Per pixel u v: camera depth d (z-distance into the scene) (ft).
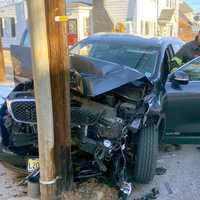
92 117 12.55
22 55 13.64
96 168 13.23
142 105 13.48
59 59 11.33
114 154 13.00
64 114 11.82
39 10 10.65
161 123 15.74
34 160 12.83
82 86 12.35
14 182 14.26
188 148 18.76
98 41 19.98
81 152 13.37
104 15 74.90
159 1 92.32
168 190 14.25
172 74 16.92
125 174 13.39
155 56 18.34
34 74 11.12
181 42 24.94
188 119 16.58
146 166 13.58
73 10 73.41
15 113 12.52
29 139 13.05
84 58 13.73
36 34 10.78
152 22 85.25
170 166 16.47
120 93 13.62
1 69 31.81
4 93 16.51
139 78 13.33
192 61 17.20
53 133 11.76
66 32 11.31
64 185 12.39
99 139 12.65
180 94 16.42
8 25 82.38
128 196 12.96
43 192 12.11
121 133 12.64
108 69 13.21
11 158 13.16
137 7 73.15
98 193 12.59
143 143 13.51
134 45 19.24
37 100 11.30
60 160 12.12
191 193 14.11
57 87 11.49
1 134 13.64
